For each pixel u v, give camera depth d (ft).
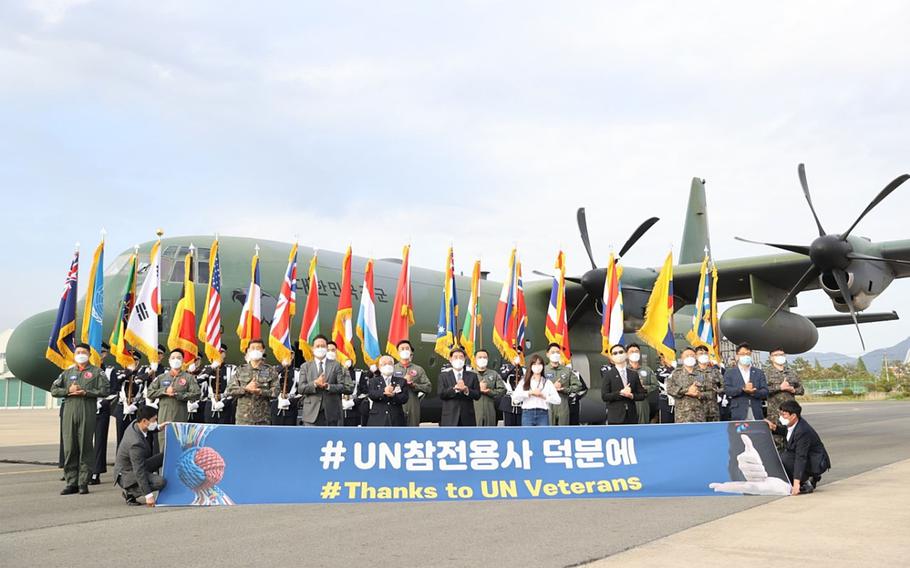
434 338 58.90
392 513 26.58
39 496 32.07
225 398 41.34
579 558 19.21
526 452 30.83
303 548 20.70
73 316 36.42
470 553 19.94
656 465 30.76
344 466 29.81
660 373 51.34
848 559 18.79
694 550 19.98
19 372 44.47
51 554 19.98
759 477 30.25
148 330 39.24
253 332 41.91
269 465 29.45
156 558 19.49
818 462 30.22
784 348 61.72
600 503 28.43
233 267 48.49
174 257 47.06
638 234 59.06
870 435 68.59
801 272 60.49
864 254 54.19
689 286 65.57
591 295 60.85
